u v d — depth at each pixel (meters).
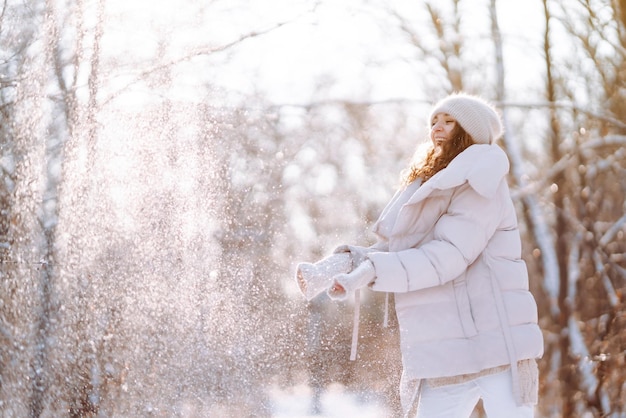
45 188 5.17
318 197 15.75
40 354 4.53
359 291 3.15
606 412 6.63
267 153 12.84
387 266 2.92
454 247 2.95
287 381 5.25
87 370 4.59
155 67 6.34
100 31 5.81
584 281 7.89
